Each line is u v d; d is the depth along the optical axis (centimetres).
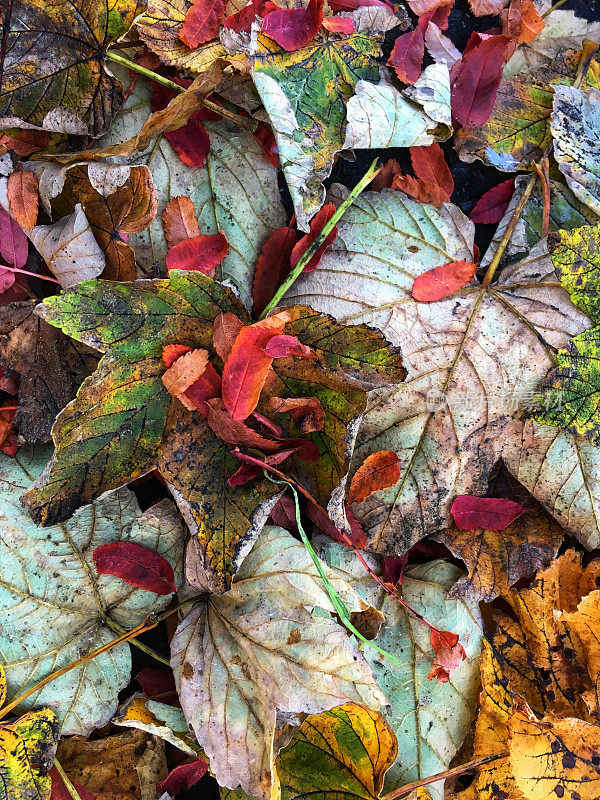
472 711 47
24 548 44
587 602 45
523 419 46
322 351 43
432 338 46
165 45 45
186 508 43
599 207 47
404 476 46
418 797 45
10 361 44
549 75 49
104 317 41
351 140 44
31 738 43
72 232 43
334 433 43
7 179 44
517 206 47
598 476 47
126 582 45
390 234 46
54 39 43
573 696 47
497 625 47
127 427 42
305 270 46
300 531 43
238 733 43
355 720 45
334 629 43
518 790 46
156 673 47
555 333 46
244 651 44
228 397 42
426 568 48
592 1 50
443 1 48
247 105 46
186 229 45
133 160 45
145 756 46
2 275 44
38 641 44
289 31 44
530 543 48
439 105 46
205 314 43
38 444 45
